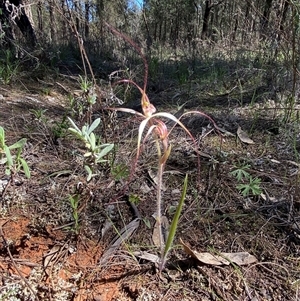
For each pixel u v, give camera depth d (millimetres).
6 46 4191
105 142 2002
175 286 1257
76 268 1330
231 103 2996
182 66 4434
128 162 1930
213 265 1321
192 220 1549
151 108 960
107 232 1491
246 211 1608
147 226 1515
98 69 4453
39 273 1300
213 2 7484
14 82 3416
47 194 1671
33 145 2094
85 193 1606
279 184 1798
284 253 1390
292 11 2219
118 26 6199
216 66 4098
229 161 2008
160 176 1065
